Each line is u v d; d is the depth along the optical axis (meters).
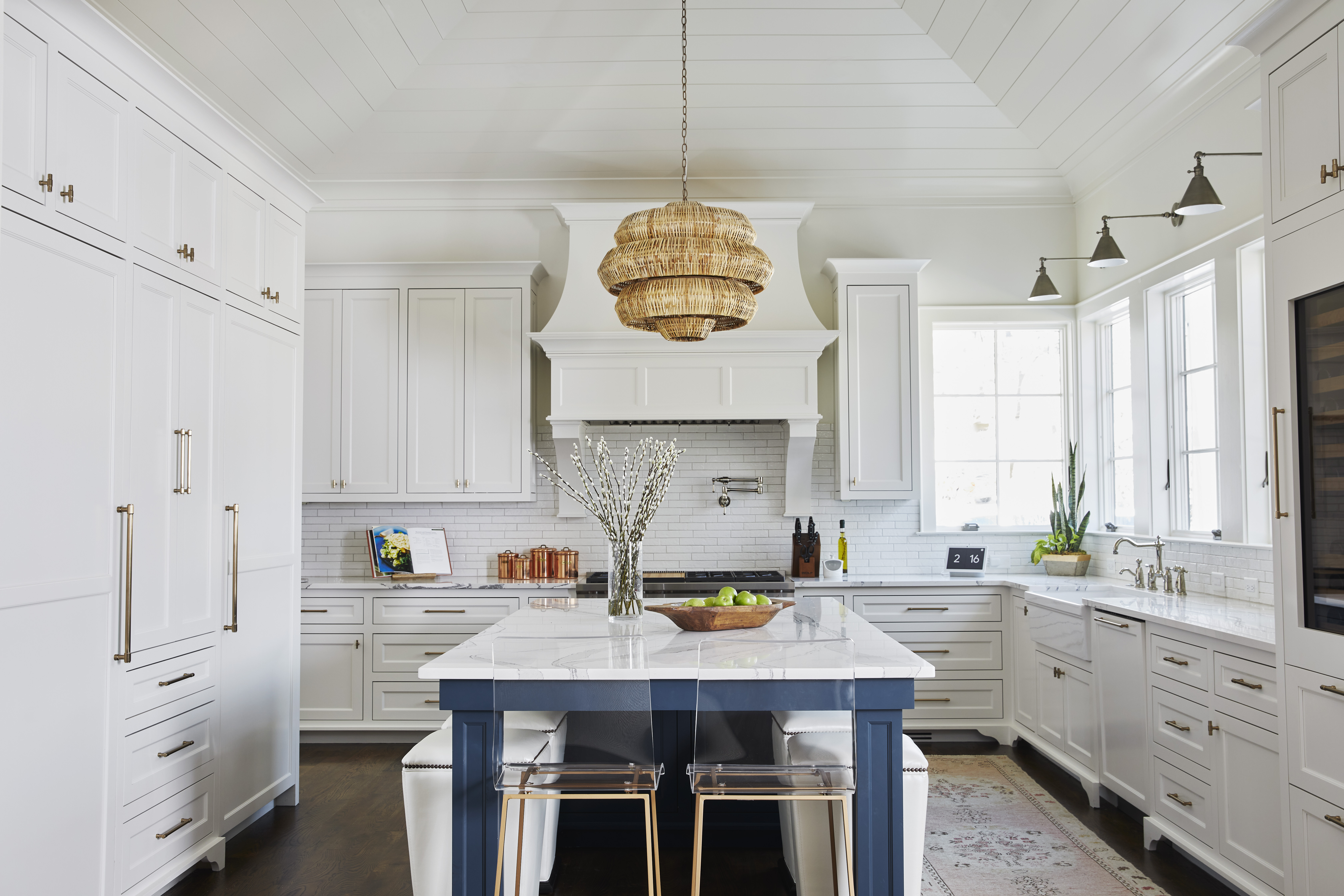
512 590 5.36
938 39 4.93
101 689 2.86
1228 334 4.24
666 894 3.33
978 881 3.39
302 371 4.41
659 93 5.25
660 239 2.93
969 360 6.12
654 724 3.81
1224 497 4.28
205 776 3.50
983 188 5.99
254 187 3.93
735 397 5.52
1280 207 2.81
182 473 3.33
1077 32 4.41
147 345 3.13
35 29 2.59
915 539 5.95
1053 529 5.76
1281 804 2.85
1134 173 5.16
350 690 5.38
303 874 3.50
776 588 5.28
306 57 4.55
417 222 6.04
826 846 2.94
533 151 5.67
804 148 5.64
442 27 4.82
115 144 2.96
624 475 3.88
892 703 2.73
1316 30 2.63
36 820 2.58
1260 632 3.16
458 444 5.67
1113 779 4.04
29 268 2.57
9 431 2.49
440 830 2.90
